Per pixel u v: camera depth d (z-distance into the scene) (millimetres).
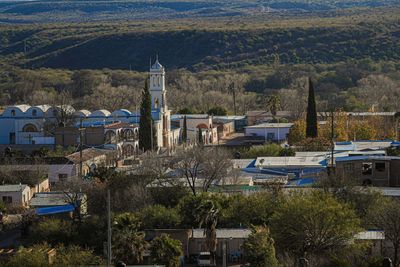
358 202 106875
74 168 145500
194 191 115625
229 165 124750
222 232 100812
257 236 91625
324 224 93250
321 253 92188
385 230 93938
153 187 116438
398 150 140125
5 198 126500
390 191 114500
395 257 88500
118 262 81875
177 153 137750
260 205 105438
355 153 136125
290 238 94312
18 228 113188
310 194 104562
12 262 90000
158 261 91250
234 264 96125
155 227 104000
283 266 89438
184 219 104562
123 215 93250
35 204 114875
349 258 88625
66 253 93000
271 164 136000
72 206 112625
